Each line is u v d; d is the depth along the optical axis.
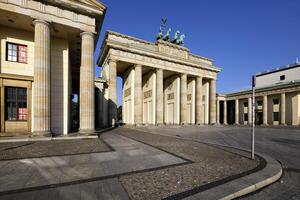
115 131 28.75
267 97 62.69
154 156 11.34
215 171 8.60
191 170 8.69
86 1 19.84
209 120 60.97
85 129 19.86
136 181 7.19
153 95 48.84
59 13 18.97
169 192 6.24
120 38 43.12
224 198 5.95
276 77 68.75
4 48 19.17
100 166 9.08
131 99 45.09
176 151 13.05
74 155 11.21
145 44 46.56
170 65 49.91
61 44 22.34
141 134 24.62
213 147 15.27
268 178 7.72
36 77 17.53
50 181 7.06
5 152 11.68
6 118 18.70
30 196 5.81
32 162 9.56
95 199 5.68
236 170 8.80
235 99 71.94
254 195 6.60
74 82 43.03
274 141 20.36
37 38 17.73
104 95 40.88
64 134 20.73
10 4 16.77
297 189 7.15
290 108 56.12
